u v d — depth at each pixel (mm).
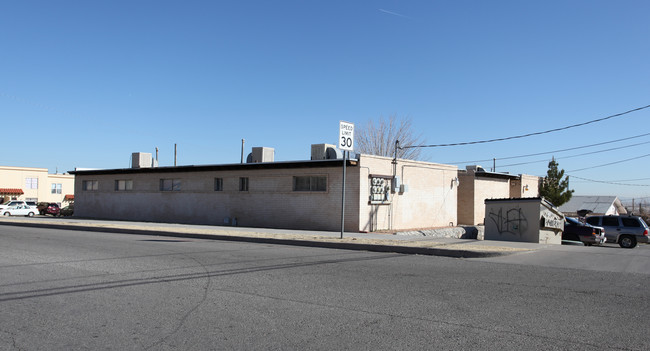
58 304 7254
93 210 34625
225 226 25266
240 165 25734
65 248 14781
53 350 5176
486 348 5152
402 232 22406
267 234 18859
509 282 8922
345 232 21188
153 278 9367
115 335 5707
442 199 27203
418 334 5672
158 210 30344
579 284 8734
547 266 10984
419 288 8352
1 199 62250
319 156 24375
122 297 7699
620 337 5547
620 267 10844
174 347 5258
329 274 9812
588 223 24734
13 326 6105
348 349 5148
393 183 23656
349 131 16672
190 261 11773
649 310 6797
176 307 7035
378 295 7793
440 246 13922
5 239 18031
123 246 15422
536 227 18234
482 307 6977
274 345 5305
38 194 66312
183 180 29172
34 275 9750
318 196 23125
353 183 22016
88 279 9281
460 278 9344
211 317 6484
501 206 19391
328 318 6402
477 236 27578
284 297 7668
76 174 35875
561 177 37125
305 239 16453
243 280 9141
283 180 24469
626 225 23750
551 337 5535
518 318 6355
